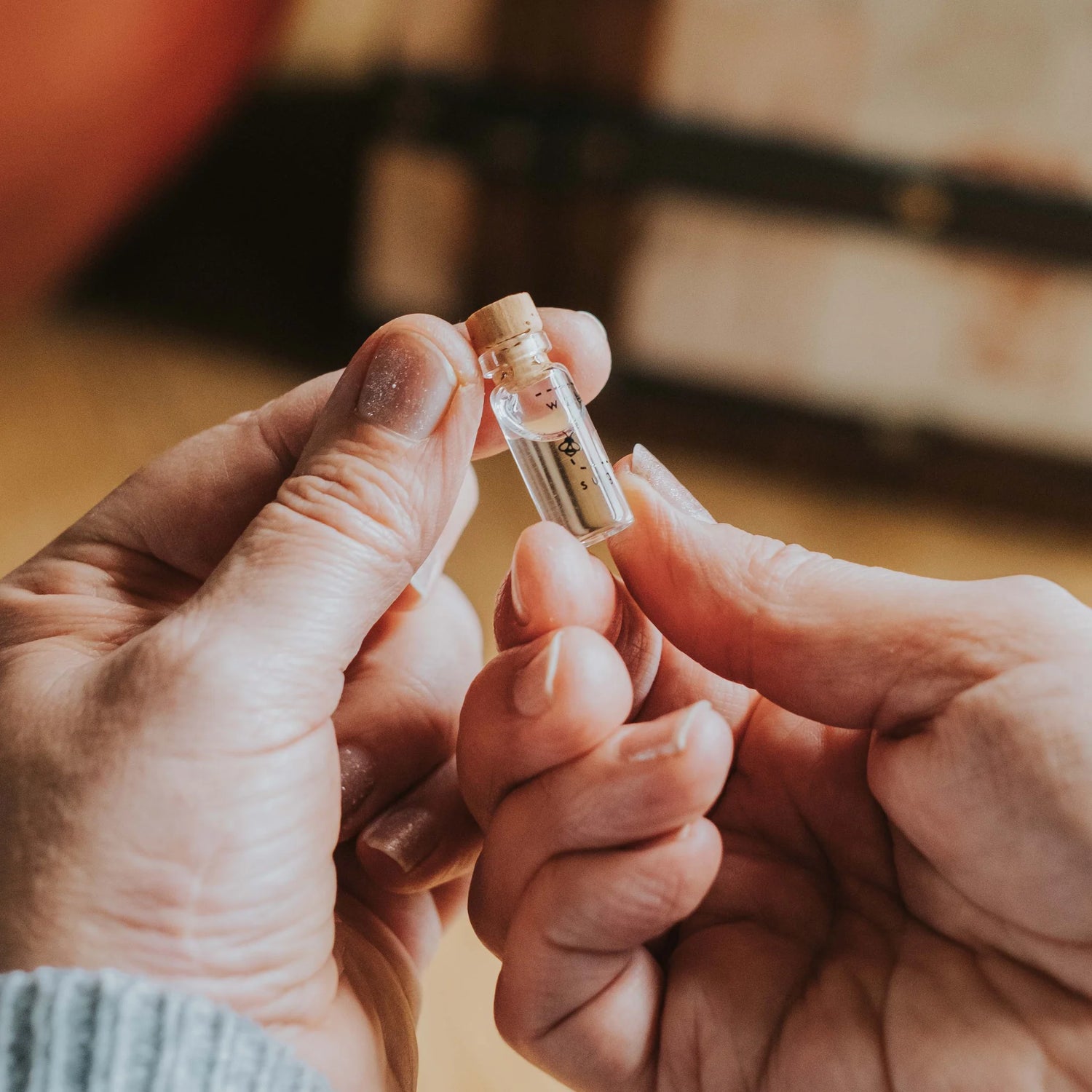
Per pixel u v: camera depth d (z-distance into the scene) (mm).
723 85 453
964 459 519
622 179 467
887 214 458
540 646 220
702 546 236
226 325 583
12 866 199
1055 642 213
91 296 595
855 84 444
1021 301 469
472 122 473
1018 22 423
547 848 222
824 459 524
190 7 438
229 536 250
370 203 500
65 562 244
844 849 240
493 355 227
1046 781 207
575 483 235
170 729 203
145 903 201
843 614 226
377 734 266
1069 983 213
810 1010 226
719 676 246
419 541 224
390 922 267
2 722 207
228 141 648
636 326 501
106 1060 187
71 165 452
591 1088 237
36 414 522
